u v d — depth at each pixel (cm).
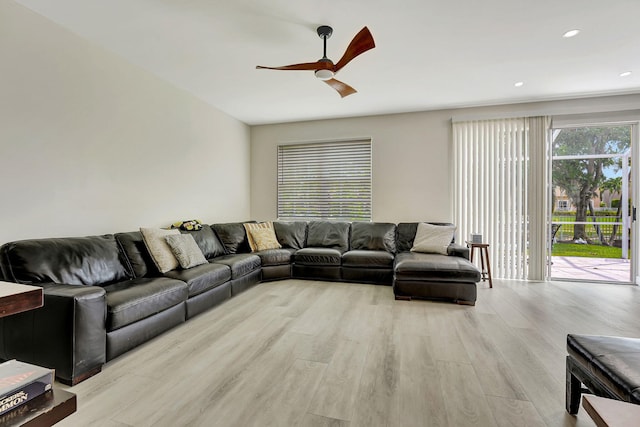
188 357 202
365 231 450
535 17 231
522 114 419
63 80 246
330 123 507
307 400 157
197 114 409
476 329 251
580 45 273
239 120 514
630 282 400
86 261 233
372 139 486
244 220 531
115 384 170
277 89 378
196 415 145
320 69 244
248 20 235
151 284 233
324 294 353
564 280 417
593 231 429
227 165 481
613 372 115
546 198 415
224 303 319
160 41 267
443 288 320
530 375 181
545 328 254
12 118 214
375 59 299
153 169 338
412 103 429
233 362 196
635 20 235
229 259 354
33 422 88
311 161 521
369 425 139
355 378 177
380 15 229
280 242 471
